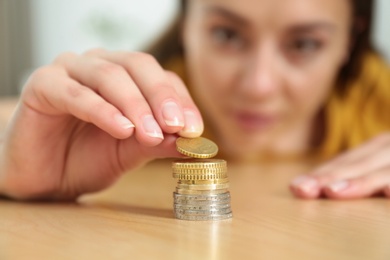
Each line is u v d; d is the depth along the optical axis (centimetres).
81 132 40
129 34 157
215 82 76
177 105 34
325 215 34
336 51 78
